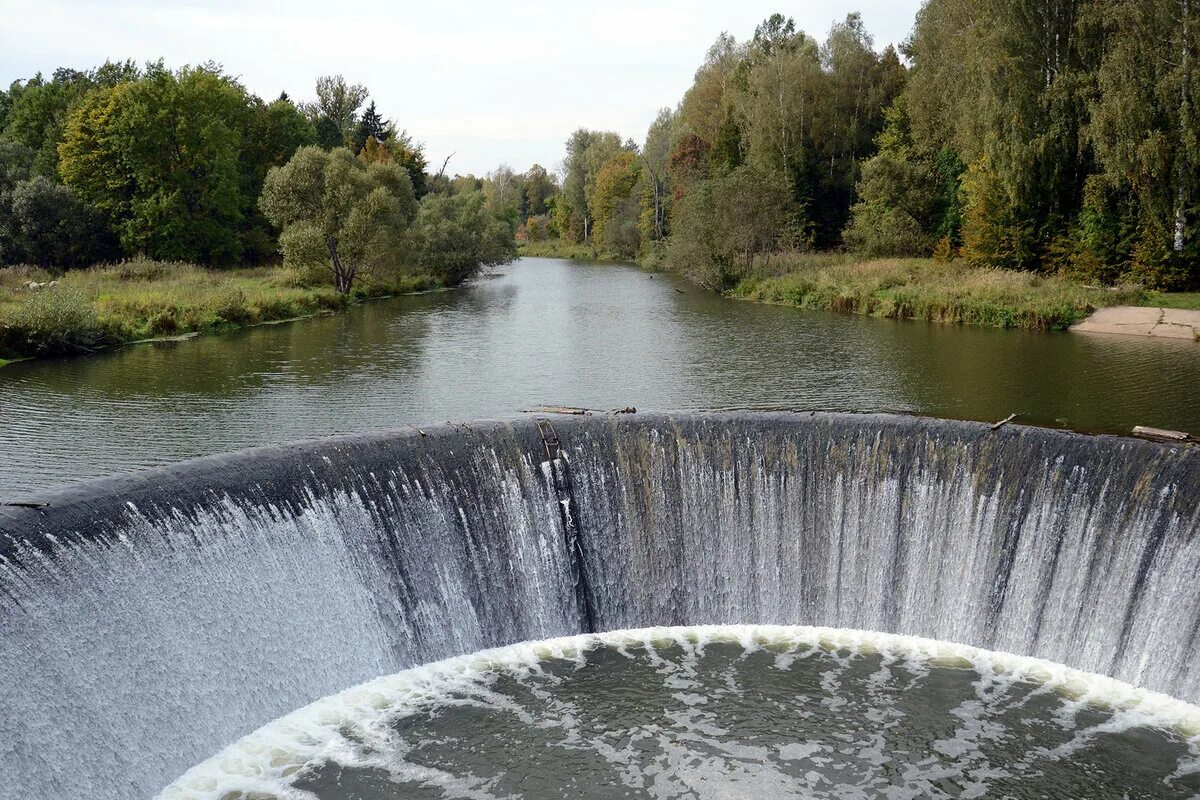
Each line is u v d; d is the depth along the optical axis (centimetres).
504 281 8131
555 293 6750
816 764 1419
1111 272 5091
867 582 1844
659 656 1738
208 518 1503
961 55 6575
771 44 10819
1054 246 5394
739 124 9094
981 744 1462
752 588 1891
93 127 6931
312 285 6156
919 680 1638
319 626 1595
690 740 1477
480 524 1805
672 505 1909
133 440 2350
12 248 6247
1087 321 4456
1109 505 1656
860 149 8319
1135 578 1620
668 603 1888
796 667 1689
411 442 1791
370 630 1655
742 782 1380
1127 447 1669
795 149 8212
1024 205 5512
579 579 1869
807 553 1875
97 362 3478
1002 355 3672
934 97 7025
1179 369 3322
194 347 3888
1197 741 1462
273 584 1555
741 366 3469
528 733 1493
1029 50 5284
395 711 1547
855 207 7356
